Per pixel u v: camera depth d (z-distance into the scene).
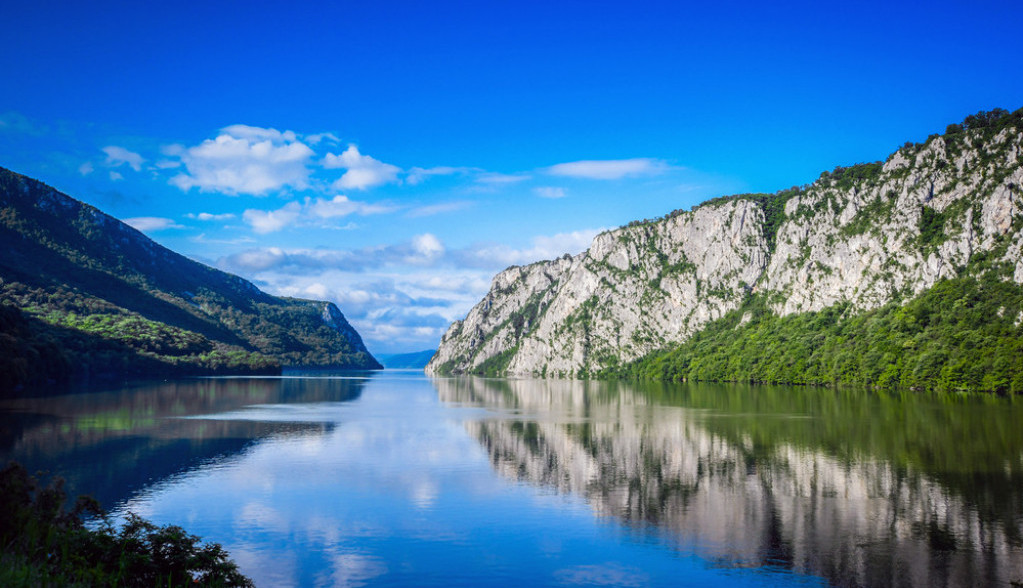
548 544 45.22
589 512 53.25
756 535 46.72
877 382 192.75
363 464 73.75
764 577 38.97
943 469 66.81
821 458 74.00
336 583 38.22
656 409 142.88
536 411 143.75
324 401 170.50
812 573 39.47
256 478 65.62
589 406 156.38
